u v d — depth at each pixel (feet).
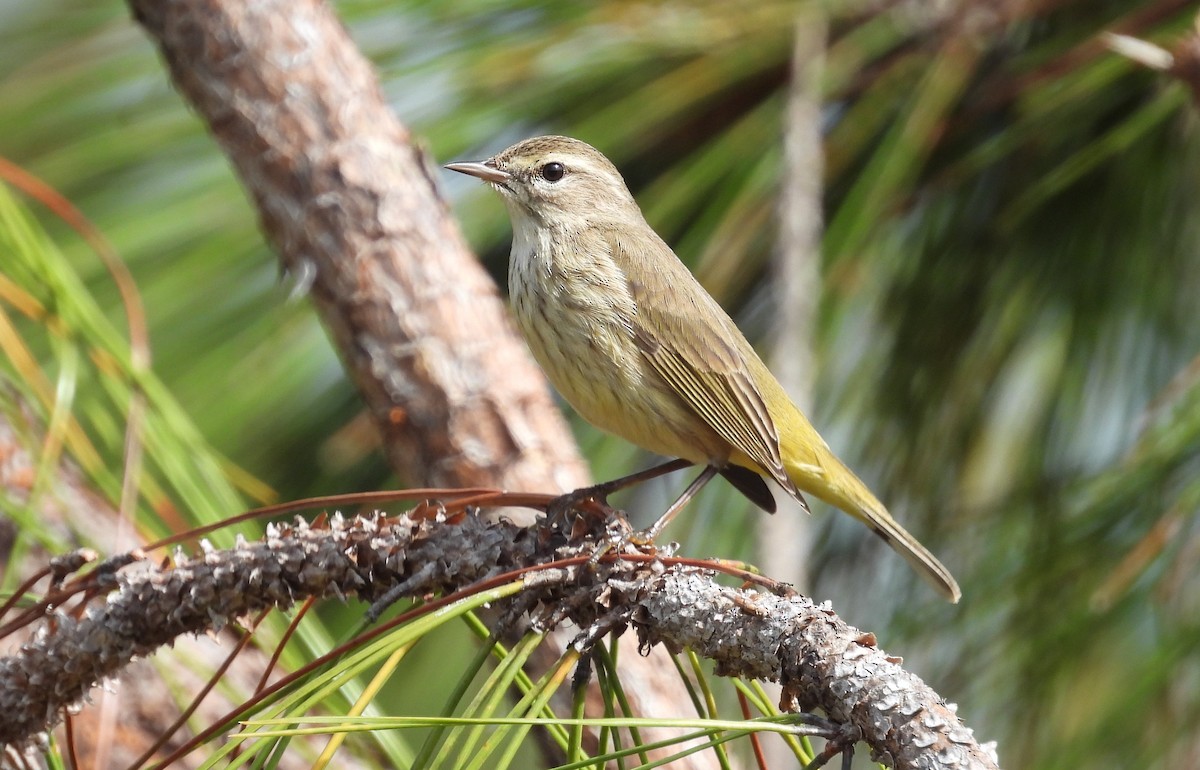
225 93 26.61
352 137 26.84
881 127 28.68
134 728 22.18
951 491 30.09
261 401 28.50
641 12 28.19
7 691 17.42
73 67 29.53
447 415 26.25
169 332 28.53
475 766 14.47
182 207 28.73
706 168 28.17
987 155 27.55
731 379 28.45
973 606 28.02
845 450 30.48
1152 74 27.12
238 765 14.28
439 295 26.71
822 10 27.73
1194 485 23.43
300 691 14.84
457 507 19.01
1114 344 29.12
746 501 30.58
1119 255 28.48
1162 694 25.93
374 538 17.87
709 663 30.07
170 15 26.61
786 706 16.42
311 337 29.30
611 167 29.14
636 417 28.89
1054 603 27.20
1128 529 26.48
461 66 28.35
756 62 27.96
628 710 16.78
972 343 29.22
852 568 31.68
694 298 28.45
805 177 24.66
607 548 17.49
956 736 15.06
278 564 17.61
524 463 26.30
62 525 21.94
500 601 18.17
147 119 29.40
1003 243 28.86
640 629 17.44
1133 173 28.17
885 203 28.09
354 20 28.73
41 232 22.18
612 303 28.30
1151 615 26.20
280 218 26.81
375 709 19.98
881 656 15.90
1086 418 29.37
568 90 28.96
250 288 28.96
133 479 20.66
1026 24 28.63
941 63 27.58
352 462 30.91
